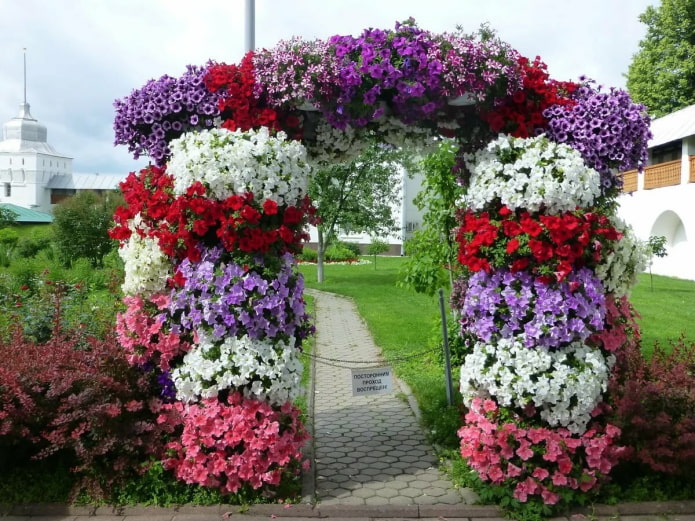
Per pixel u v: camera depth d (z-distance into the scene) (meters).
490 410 3.68
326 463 4.37
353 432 5.08
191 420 3.74
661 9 23.47
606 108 3.84
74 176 48.56
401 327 9.77
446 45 3.75
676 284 15.89
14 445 3.93
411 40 3.75
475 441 3.72
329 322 10.92
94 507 3.65
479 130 4.31
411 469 4.25
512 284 3.69
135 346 4.04
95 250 20.30
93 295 10.43
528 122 3.97
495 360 3.75
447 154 5.20
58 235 20.28
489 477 3.72
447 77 3.66
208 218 3.65
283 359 3.75
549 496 3.54
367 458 4.46
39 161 47.00
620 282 3.96
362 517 3.59
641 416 3.61
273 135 3.93
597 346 3.86
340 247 26.16
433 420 5.15
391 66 3.65
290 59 3.71
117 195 21.88
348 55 3.76
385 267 22.91
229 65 3.97
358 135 4.31
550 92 3.95
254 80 3.87
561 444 3.57
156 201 3.78
